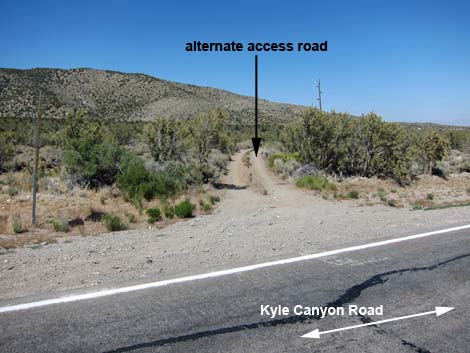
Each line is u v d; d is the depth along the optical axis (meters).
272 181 28.84
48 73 111.44
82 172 20.66
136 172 18.83
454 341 4.14
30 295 5.25
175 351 3.90
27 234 11.01
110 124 62.78
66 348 3.95
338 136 30.48
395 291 5.46
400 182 28.83
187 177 23.30
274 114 120.38
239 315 4.68
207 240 8.30
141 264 6.55
